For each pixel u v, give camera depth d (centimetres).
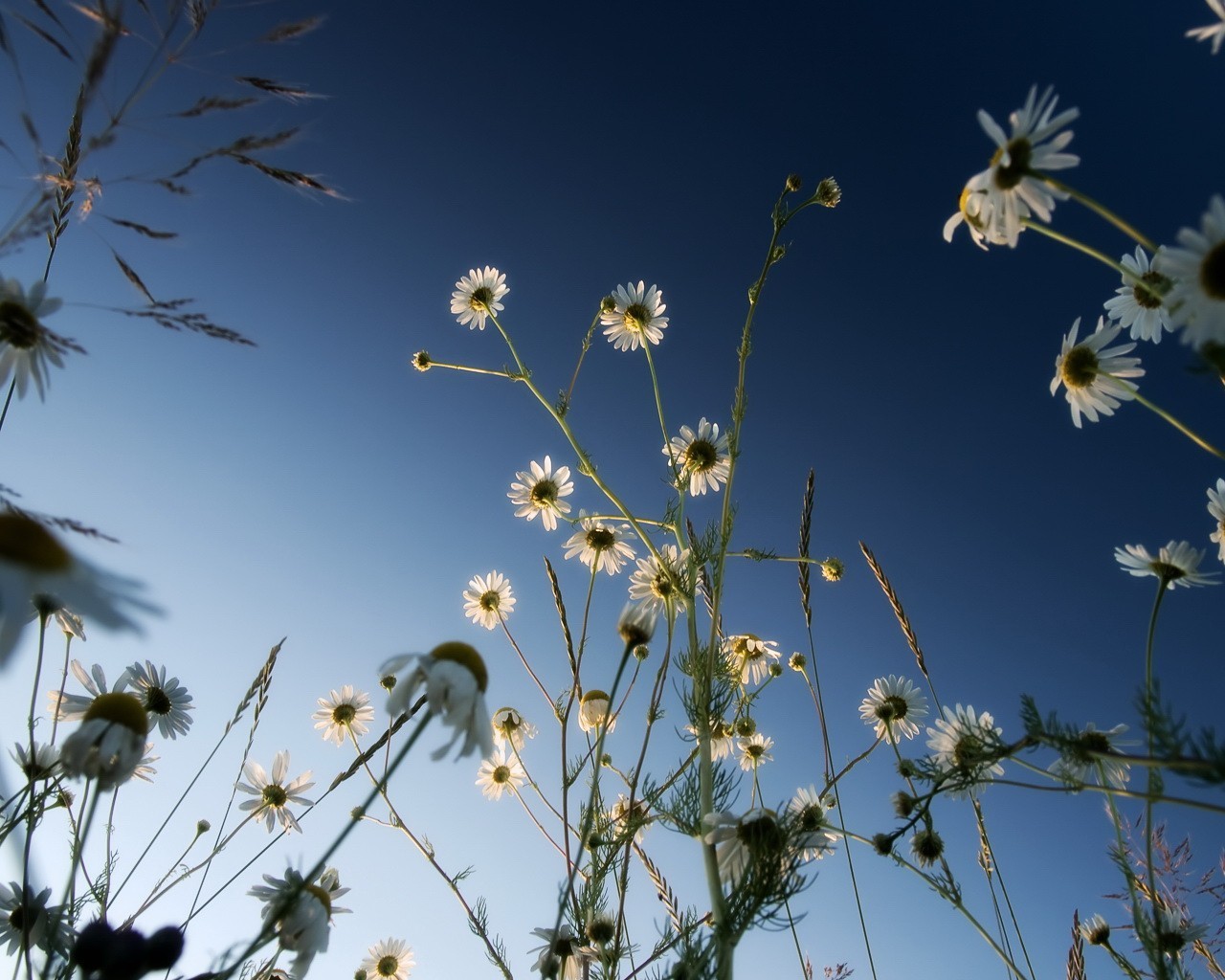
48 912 25
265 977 26
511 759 56
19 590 17
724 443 51
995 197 28
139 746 24
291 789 44
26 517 18
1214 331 21
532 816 46
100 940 18
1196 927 36
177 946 18
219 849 35
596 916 40
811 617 48
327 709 56
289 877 26
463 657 25
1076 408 36
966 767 29
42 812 25
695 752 37
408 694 24
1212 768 19
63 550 18
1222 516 33
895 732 48
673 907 39
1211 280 22
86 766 23
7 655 18
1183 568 33
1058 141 28
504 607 60
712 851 31
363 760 42
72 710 32
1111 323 36
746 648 50
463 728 24
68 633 31
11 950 25
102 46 21
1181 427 27
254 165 24
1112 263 25
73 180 22
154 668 36
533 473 57
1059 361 36
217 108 23
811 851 36
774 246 49
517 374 55
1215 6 26
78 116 22
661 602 45
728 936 28
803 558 49
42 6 21
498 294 64
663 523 47
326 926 27
